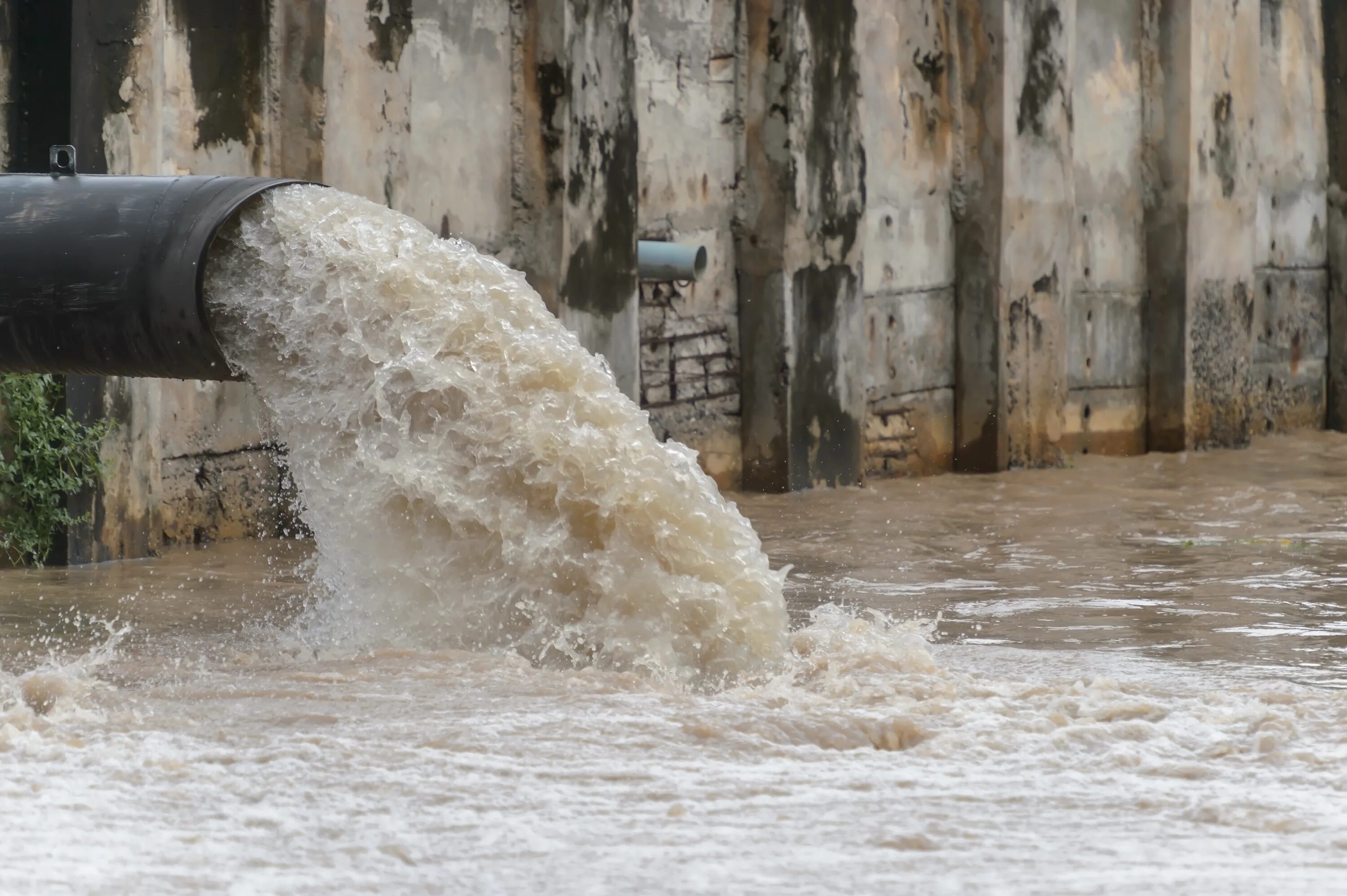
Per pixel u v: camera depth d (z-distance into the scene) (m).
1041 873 12.02
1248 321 57.69
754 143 44.88
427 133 37.38
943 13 49.97
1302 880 11.86
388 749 15.45
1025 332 50.78
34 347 22.27
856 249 46.25
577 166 39.38
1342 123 63.84
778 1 44.31
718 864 12.14
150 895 11.29
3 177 23.41
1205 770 15.20
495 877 11.81
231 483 34.84
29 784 14.18
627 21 40.78
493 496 21.48
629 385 41.06
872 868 12.10
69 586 28.14
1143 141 55.50
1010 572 31.03
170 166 32.91
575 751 15.54
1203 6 55.06
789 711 17.61
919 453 49.78
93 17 30.77
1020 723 17.05
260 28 34.59
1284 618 25.95
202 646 22.45
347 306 22.06
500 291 22.66
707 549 21.28
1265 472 50.06
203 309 21.47
